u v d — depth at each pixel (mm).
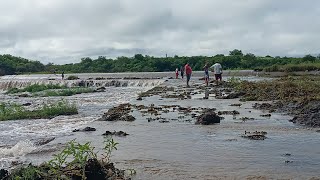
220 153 9797
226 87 32812
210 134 12414
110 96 32812
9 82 58719
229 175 7898
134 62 140625
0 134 14508
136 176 7945
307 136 11766
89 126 15172
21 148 11523
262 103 20203
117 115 17125
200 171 8234
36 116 19766
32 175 6922
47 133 14328
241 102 21844
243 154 9641
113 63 143875
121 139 12023
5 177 7172
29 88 47594
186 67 35969
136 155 9805
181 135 12414
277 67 71188
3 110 20609
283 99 20922
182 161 9102
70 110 20797
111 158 9523
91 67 143125
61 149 11008
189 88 34031
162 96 27469
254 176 7789
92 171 7219
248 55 121688
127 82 50688
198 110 18828
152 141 11570
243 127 13578
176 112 18516
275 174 7902
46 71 143125
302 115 15016
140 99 25547
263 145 10625
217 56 126750
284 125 13820
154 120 16094
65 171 7070
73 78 63000
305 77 39906
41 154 10609
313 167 8367
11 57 145750
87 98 31172
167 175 7996
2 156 10648
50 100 30828
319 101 17422
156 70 132000
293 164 8633
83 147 7242
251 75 56938
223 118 15758
